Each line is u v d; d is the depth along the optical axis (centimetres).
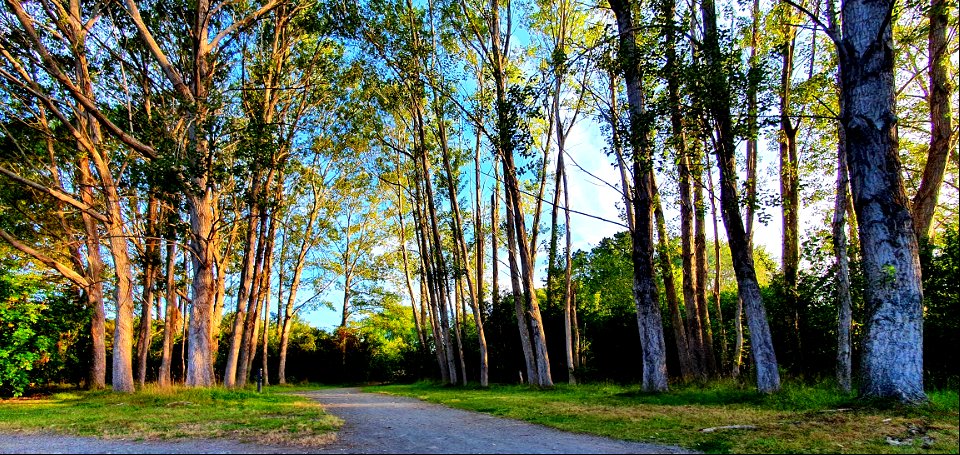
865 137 961
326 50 2205
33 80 1797
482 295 3031
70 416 1154
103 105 1919
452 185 2634
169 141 1642
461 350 2770
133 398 1534
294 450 694
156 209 2198
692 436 748
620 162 1438
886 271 911
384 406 1497
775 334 1908
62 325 2052
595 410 1118
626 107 1431
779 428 768
